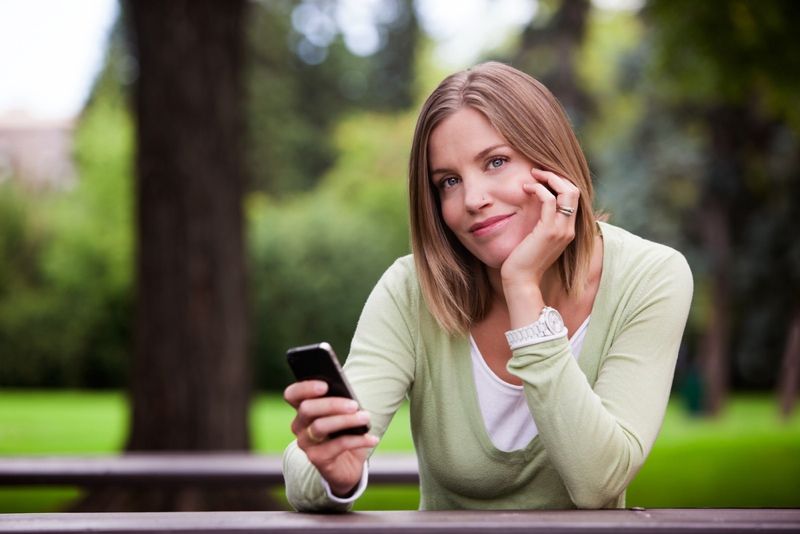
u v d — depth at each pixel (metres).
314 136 43.38
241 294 9.84
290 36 43.22
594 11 33.06
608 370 2.78
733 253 33.75
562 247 2.66
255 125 41.62
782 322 34.69
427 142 2.77
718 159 28.69
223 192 9.73
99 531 1.98
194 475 6.09
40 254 32.25
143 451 9.62
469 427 2.83
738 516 2.20
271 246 32.34
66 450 14.28
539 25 32.41
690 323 36.66
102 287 31.56
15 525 2.04
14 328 31.61
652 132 33.25
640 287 2.83
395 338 2.89
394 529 2.01
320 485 2.43
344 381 2.27
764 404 35.25
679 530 2.03
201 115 9.66
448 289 2.81
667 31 15.14
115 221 31.78
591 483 2.52
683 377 35.62
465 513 2.26
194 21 9.67
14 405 25.25
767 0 13.84
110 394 31.58
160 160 9.66
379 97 46.12
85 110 39.91
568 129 2.82
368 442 2.30
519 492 2.85
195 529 2.00
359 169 39.66
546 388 2.52
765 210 32.59
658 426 2.73
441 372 2.87
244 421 9.81
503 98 2.71
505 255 2.70
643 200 33.03
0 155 37.44
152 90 9.69
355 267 32.56
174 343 9.63
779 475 12.48
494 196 2.71
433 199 2.83
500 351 2.86
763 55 14.34
